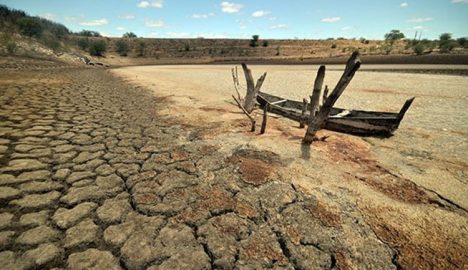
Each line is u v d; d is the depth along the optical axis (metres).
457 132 7.91
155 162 5.51
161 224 3.57
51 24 65.00
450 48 56.22
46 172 4.89
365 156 6.02
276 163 5.47
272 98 11.70
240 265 2.93
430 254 3.14
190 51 80.50
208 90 16.48
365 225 3.63
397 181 4.84
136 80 22.03
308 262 3.01
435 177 5.01
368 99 13.56
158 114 9.66
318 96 6.23
